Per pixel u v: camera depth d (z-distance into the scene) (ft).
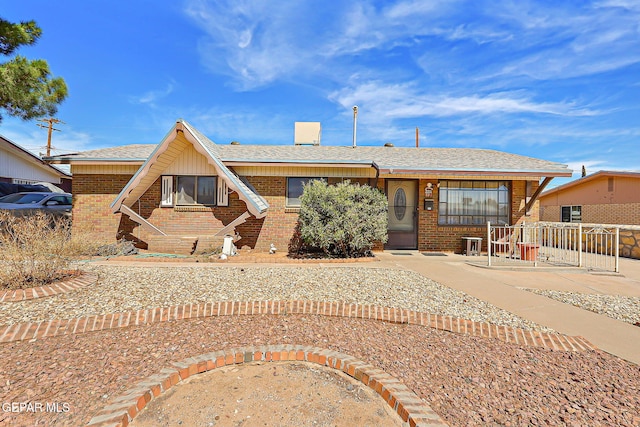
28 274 17.49
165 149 30.94
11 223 19.35
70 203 43.19
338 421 7.74
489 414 8.06
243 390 8.92
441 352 11.50
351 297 16.99
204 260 28.73
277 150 40.86
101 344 11.39
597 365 10.80
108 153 36.63
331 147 45.39
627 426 7.66
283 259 29.48
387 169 31.76
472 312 15.39
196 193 35.37
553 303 17.16
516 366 10.60
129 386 8.80
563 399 8.78
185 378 9.45
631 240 35.06
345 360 10.31
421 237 36.19
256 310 14.84
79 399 8.22
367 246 31.78
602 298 18.51
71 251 20.25
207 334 12.39
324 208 29.78
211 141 40.50
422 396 8.73
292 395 8.76
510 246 32.17
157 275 20.93
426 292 18.53
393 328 13.69
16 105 30.76
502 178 34.53
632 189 53.83
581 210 60.54
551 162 37.06
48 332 12.00
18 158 56.80
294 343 11.78
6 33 29.43
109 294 16.38
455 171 32.22
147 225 32.35
